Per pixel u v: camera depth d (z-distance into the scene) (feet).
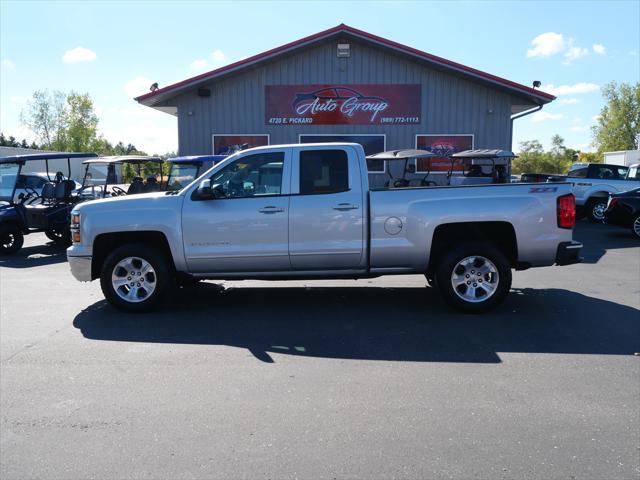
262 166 21.98
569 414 12.80
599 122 218.18
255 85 56.75
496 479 10.19
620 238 44.60
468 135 56.59
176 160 37.73
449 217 21.04
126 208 21.98
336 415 12.85
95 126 169.48
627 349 17.42
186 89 55.93
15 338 19.12
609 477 10.23
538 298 24.32
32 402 13.75
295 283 28.07
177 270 22.08
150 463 10.85
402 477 10.29
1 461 11.00
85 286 28.45
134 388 14.57
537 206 21.08
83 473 10.54
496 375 15.26
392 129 56.90
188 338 18.94
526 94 55.21
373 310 22.50
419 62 55.52
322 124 57.00
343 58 56.29
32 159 40.29
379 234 21.45
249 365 16.25
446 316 21.44
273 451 11.25
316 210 21.49
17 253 41.63
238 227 21.65
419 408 13.19
